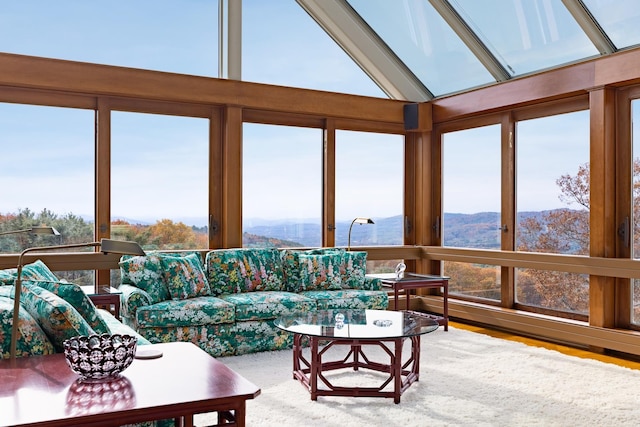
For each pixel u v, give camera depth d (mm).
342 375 4008
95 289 4652
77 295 2486
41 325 2465
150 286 4562
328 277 5426
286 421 3115
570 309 5375
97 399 1867
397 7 6094
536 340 5441
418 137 6879
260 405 3383
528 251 5805
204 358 2436
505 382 3883
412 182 6965
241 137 5742
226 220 5652
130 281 4652
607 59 4809
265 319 4746
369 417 3191
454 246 6660
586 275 5230
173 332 4395
